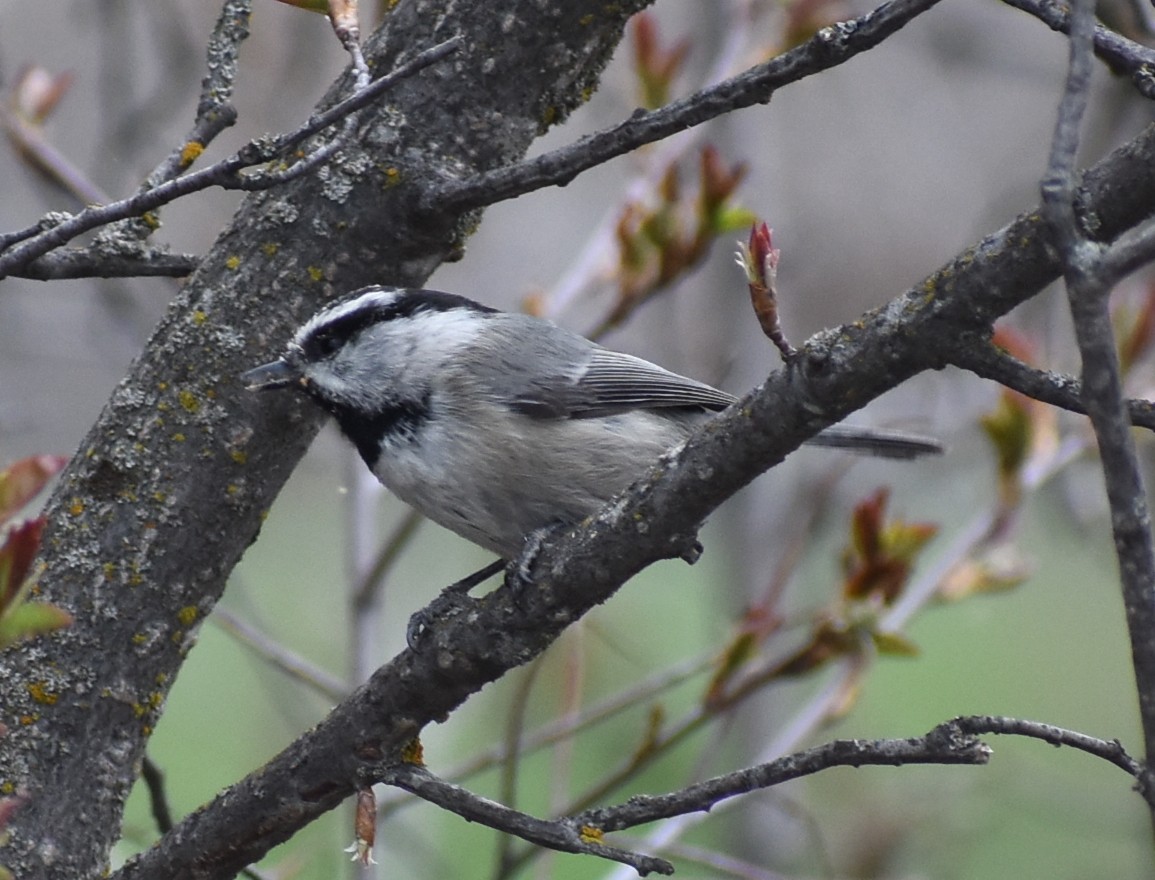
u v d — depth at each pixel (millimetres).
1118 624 16719
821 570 14219
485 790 13570
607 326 9211
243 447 6801
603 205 17047
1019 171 17828
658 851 8727
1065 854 13625
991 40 15984
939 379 13320
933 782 12531
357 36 6027
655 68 10219
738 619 10508
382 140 6902
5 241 5770
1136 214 4859
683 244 9117
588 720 9062
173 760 14297
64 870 6410
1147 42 8531
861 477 14547
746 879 10250
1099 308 3957
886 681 16141
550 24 6973
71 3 14430
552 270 16391
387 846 11312
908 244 17844
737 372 13195
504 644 6156
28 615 4070
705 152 9016
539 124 7148
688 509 5727
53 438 14719
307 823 6461
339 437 9422
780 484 13242
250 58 13062
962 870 12680
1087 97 4113
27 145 9625
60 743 6480
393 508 15953
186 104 12094
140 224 6789
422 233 6949
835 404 5316
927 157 18453
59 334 13820
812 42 5598
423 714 6289
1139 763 5066
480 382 8156
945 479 14508
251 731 14531
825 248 17734
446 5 6977
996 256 4973
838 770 12695
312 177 6910
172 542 6680
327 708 13703
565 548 6039
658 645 14039
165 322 6879
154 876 6531
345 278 6945
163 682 6730
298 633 15312
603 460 8273
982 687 15938
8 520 4273
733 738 12867
